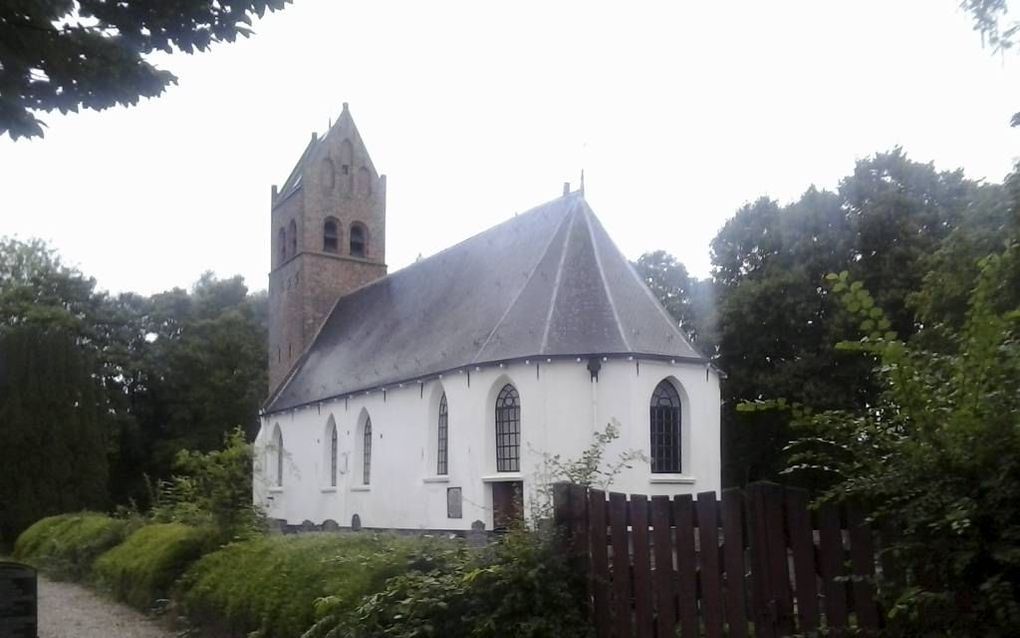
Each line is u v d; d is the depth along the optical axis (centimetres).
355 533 1068
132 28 915
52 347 4391
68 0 866
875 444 529
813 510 605
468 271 3444
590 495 702
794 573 608
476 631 690
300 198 4684
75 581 2166
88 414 4503
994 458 469
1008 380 479
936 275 1856
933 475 491
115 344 5812
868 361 3309
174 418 5956
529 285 2859
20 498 4153
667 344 2653
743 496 635
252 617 1059
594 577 687
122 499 5762
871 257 3525
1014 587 466
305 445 3938
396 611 757
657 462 2581
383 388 3244
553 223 3058
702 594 635
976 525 470
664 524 657
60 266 6041
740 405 573
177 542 1550
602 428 2492
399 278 4091
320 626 846
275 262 4947
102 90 959
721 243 4131
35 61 910
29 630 1168
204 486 1747
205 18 922
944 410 490
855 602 578
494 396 2691
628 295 2786
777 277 3622
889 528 555
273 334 4894
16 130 980
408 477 3066
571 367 2530
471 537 911
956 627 496
